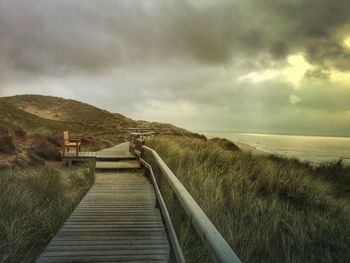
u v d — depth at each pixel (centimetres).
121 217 487
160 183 607
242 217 488
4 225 395
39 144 1316
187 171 696
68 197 631
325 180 914
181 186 272
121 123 6694
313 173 962
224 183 651
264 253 405
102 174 903
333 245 425
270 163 877
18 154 1107
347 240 432
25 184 616
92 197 620
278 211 522
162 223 459
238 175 691
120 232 419
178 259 258
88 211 520
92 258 335
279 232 454
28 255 380
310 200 627
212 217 461
